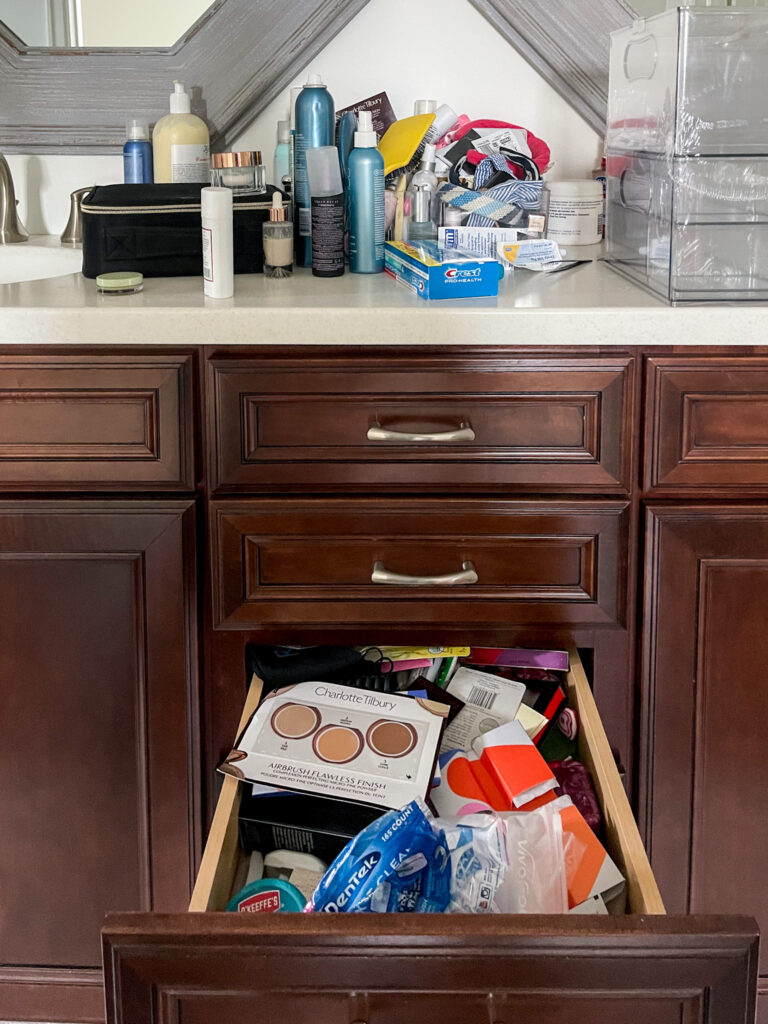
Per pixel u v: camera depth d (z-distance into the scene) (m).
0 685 1.32
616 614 1.30
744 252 1.23
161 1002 0.79
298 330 1.22
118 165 1.67
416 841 0.92
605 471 1.26
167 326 1.22
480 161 1.55
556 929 0.77
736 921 0.78
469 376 1.23
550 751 1.27
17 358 1.24
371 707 1.20
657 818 1.34
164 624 1.30
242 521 1.27
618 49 1.43
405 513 1.27
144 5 1.59
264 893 1.04
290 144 1.53
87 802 1.36
